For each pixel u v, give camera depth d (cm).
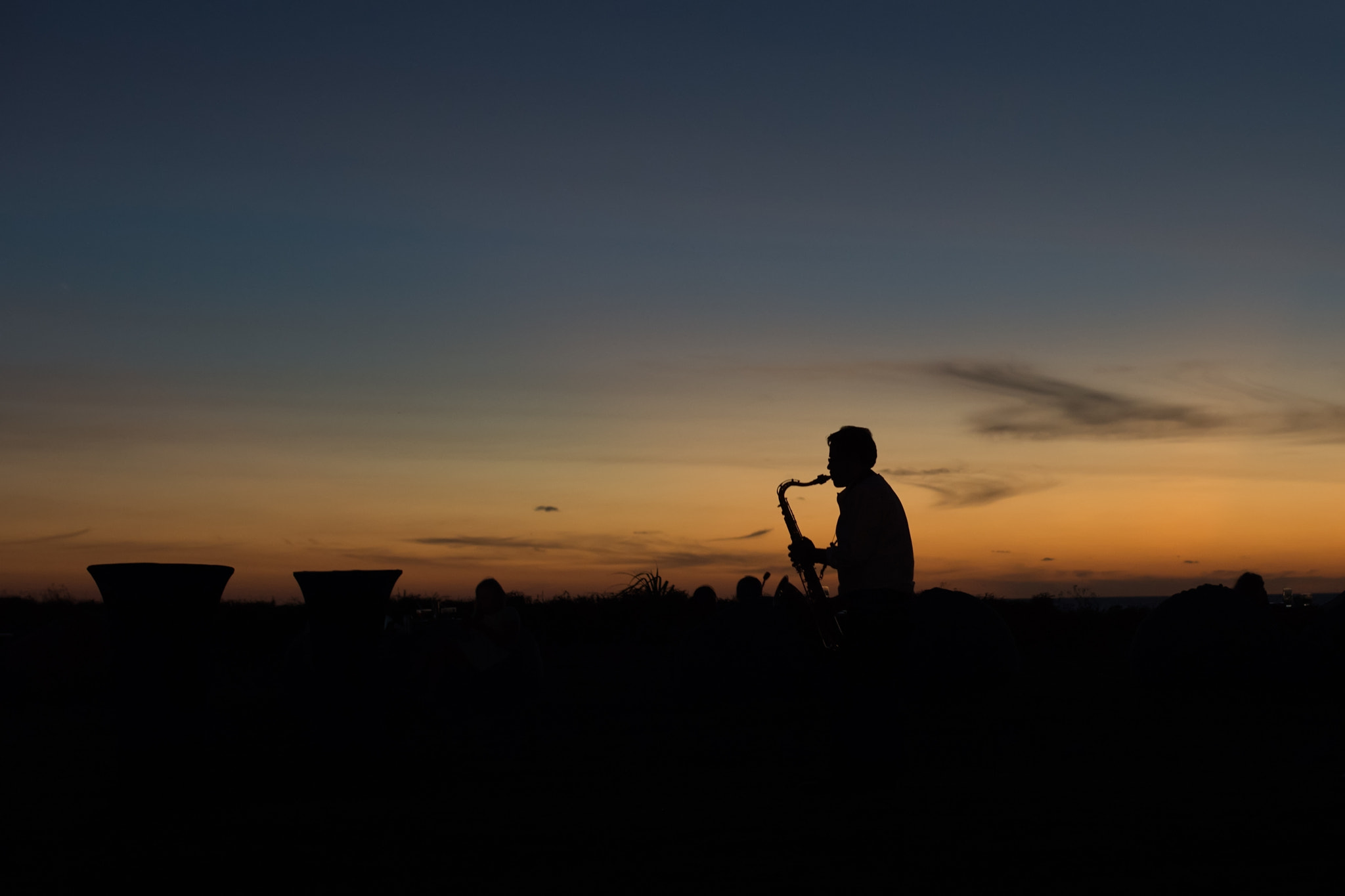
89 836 412
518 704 851
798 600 536
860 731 491
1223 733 657
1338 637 830
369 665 532
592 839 397
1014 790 481
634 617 1628
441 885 340
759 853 374
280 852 384
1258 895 320
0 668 870
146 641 472
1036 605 1603
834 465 521
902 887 331
